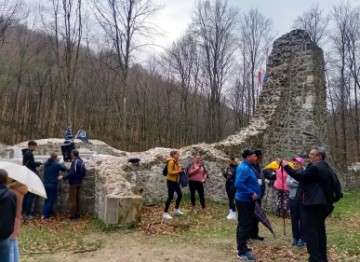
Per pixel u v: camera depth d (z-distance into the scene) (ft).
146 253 20.34
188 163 38.52
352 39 103.09
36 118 117.60
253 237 23.39
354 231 26.68
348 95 108.47
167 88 128.36
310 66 48.65
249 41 123.95
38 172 33.30
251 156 19.72
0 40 101.60
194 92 121.60
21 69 105.29
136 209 25.73
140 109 128.98
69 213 31.09
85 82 125.49
